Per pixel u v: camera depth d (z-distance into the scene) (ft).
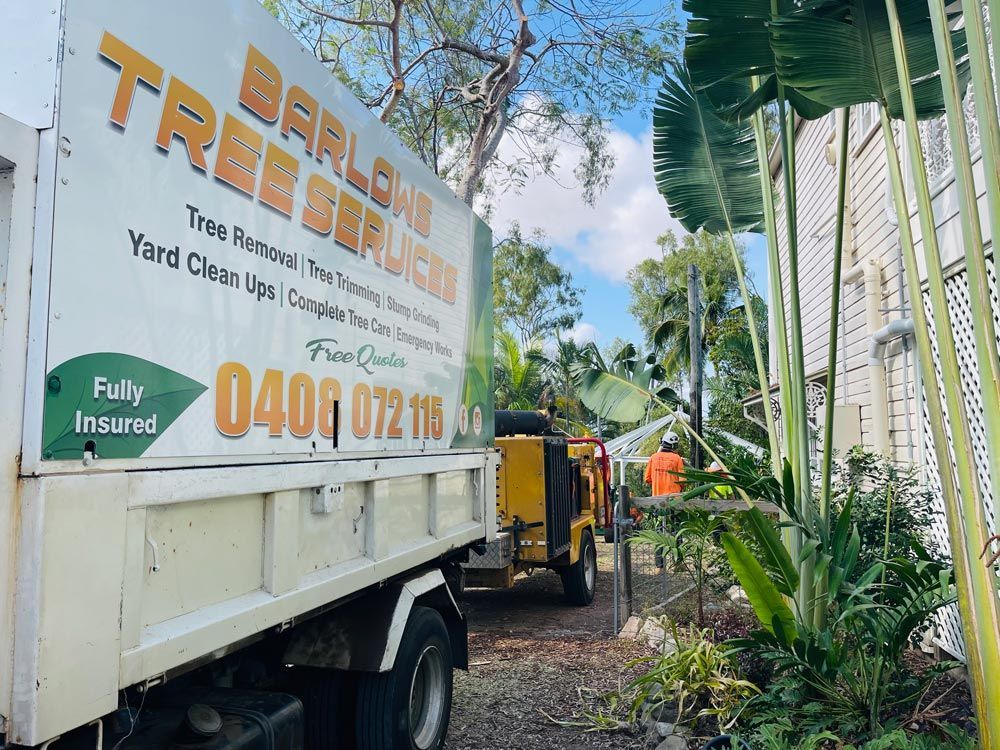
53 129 6.61
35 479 6.29
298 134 10.62
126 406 7.33
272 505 9.86
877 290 26.76
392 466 13.35
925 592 13.07
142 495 7.43
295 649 12.57
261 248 9.70
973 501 9.33
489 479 19.06
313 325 10.92
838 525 14.73
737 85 19.13
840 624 14.73
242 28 9.40
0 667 6.15
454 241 17.21
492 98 39.37
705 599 22.22
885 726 12.89
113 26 7.32
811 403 36.70
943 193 20.76
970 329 19.44
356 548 12.31
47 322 6.45
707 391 83.35
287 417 10.18
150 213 7.74
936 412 9.93
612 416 25.26
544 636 24.94
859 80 13.16
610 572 38.73
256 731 9.26
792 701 13.93
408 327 14.46
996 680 9.04
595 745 15.79
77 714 6.53
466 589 34.09
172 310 8.02
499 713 17.66
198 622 8.35
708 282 99.66
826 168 36.29
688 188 21.40
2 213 6.40
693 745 15.08
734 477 14.79
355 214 12.32
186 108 8.34
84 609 6.64
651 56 40.91
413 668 13.66
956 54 13.65
